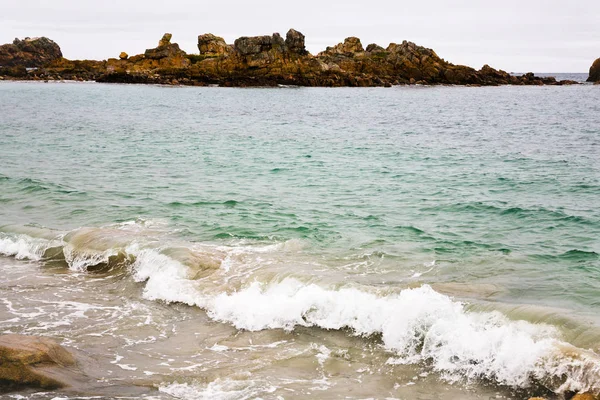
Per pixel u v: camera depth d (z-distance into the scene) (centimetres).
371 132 5122
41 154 3453
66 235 1728
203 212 2112
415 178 2842
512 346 1026
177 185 2619
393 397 948
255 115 6856
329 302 1242
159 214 2070
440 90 13938
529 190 2514
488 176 2862
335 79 13800
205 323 1248
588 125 5625
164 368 1042
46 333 1186
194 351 1116
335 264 1540
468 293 1308
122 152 3634
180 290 1382
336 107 8406
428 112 7581
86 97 9531
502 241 1769
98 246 1628
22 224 1903
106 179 2728
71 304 1347
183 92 11594
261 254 1614
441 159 3466
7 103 7838
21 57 18400
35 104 7788
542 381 965
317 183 2720
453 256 1619
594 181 2680
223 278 1426
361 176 2903
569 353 966
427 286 1277
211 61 14200
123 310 1316
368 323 1184
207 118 6347
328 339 1158
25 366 954
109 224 1931
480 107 8569
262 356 1094
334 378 1012
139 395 935
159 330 1213
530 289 1350
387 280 1414
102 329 1214
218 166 3173
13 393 921
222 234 1820
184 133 4819
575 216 2042
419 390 972
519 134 4909
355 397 946
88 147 3819
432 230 1897
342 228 1916
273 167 3164
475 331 1082
